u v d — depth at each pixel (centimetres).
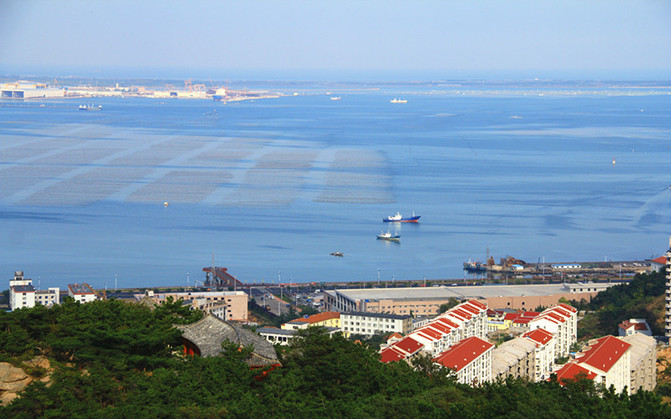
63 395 13300
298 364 16350
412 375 17625
